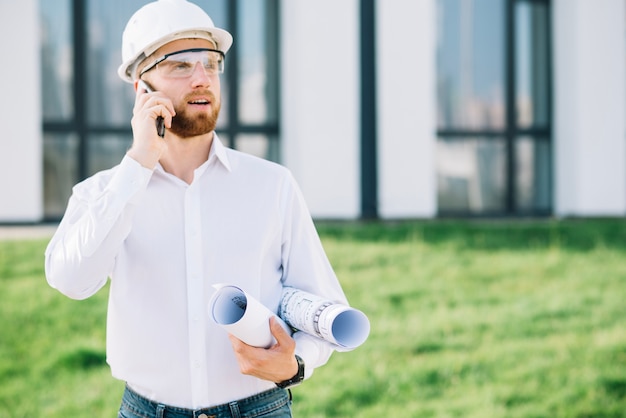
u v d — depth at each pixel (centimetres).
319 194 840
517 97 941
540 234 751
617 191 934
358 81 849
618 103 928
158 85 192
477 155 937
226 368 194
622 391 452
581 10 913
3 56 779
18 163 786
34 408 423
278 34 875
